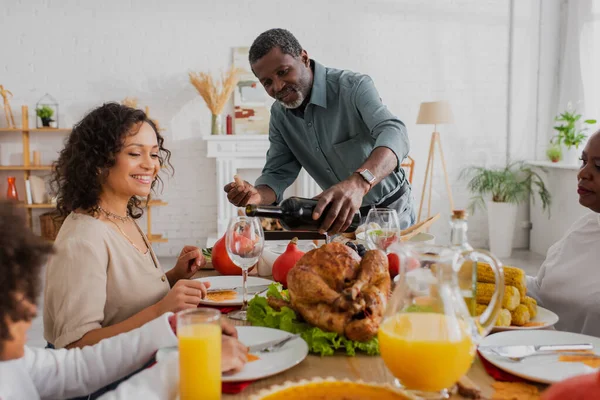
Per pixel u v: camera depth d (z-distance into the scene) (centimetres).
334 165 243
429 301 84
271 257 171
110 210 152
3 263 75
